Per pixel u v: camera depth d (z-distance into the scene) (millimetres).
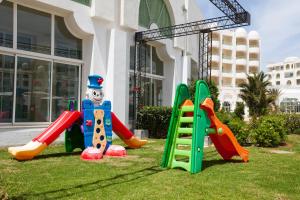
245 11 15242
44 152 9836
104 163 8117
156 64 18922
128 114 15500
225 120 13078
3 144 10406
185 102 8078
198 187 5859
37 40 11664
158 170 7340
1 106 10602
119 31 14234
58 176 6520
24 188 5539
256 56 64062
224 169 7652
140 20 16953
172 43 19469
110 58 13898
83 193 5324
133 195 5258
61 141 12094
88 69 13305
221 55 60406
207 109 7777
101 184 5941
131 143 11039
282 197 5398
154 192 5465
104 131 9609
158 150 10688
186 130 7691
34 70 11586
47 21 12039
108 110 9844
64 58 12570
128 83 15570
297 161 9062
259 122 13891
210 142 12562
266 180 6562
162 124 15648
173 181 6270
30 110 11430
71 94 12953
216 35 59781
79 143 9938
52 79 12195
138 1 15844
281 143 13781
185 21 21281
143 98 17359
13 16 10883
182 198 5176
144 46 17562
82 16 12789
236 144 8742
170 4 19312
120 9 14727
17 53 10984
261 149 11930
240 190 5746
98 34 13516
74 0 12539
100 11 13320
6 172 6785
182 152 7578
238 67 62906
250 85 39156
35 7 11516
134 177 6578
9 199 4945
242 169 7707
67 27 12719
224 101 57000
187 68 21031
